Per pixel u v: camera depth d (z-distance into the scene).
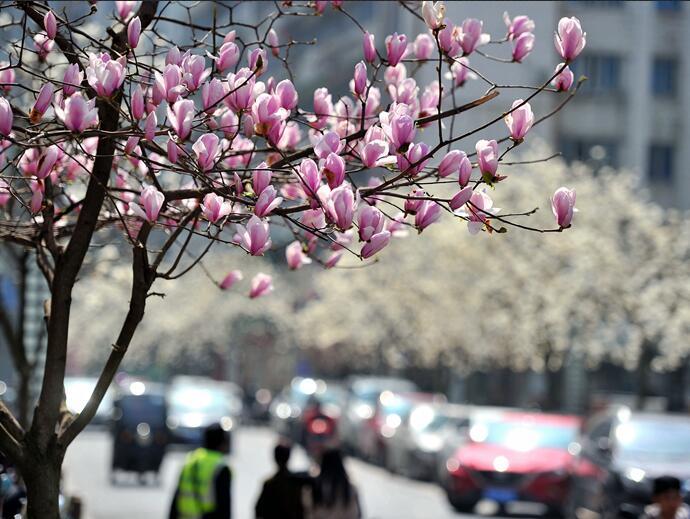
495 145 5.02
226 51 5.51
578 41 5.27
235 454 40.41
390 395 38.06
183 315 72.31
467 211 5.25
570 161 43.12
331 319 54.38
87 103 5.05
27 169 6.34
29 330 16.47
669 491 10.77
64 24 5.97
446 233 44.25
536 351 41.22
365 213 4.79
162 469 34.72
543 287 39.53
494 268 40.72
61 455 5.71
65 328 5.80
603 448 19.42
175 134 5.32
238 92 5.25
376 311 51.44
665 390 47.78
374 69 5.85
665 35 41.38
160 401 30.53
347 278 51.59
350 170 5.30
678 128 41.66
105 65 5.03
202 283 69.94
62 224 7.44
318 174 4.84
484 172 5.00
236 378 84.75
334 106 6.65
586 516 19.80
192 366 86.38
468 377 56.16
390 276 47.03
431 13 5.47
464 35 5.89
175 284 66.38
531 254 40.19
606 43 41.53
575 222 40.34
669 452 19.02
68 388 51.34
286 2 6.58
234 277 6.83
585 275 38.91
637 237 39.62
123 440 29.95
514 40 5.95
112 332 69.88
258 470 34.03
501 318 40.53
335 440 11.34
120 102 5.57
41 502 5.67
